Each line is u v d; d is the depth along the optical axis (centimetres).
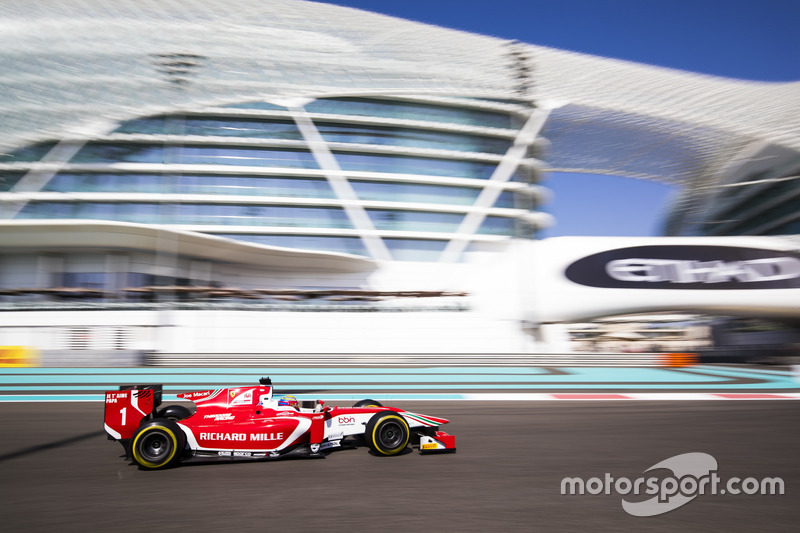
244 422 573
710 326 3266
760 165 3525
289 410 597
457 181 3177
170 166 2895
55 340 2591
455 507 407
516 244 2758
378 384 1492
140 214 2919
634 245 2719
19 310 2627
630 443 657
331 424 611
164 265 3039
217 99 2830
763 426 783
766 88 3491
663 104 3325
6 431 757
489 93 3173
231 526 365
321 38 3098
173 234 2788
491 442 667
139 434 536
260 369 2119
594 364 2438
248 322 2627
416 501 422
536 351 2681
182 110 2836
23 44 2622
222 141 2983
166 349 2578
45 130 2758
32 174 2858
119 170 2905
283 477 501
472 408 991
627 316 2767
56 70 2669
